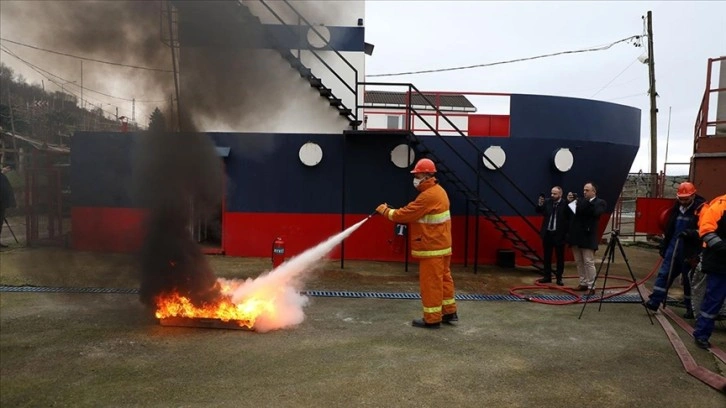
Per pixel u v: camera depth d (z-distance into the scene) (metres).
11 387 3.39
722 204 4.60
